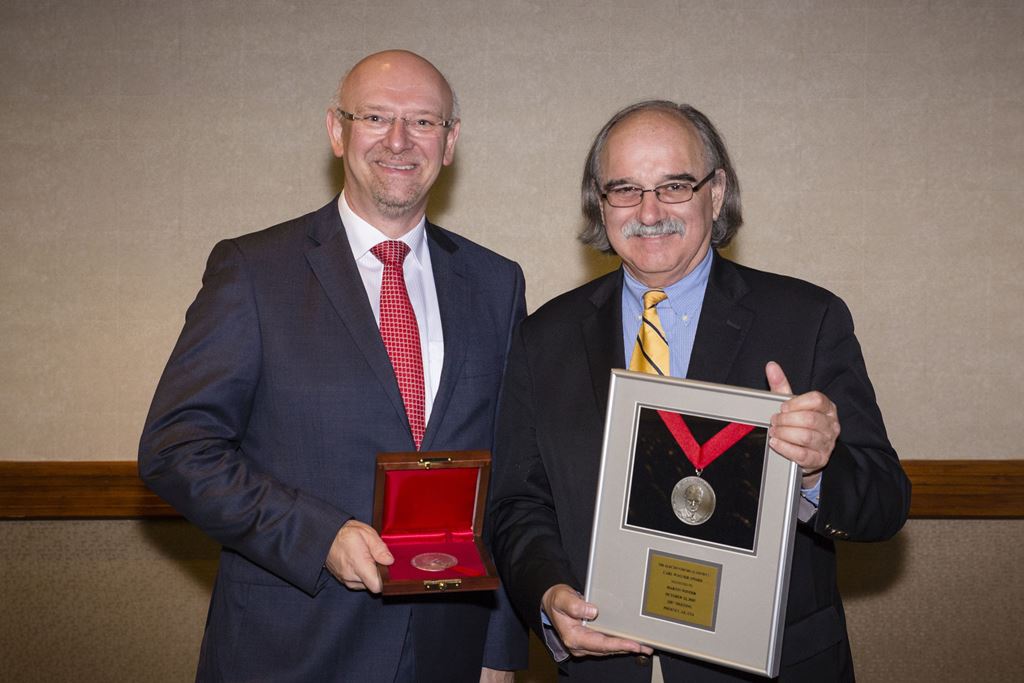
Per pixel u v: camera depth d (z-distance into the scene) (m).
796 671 1.61
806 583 1.65
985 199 3.22
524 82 3.20
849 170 3.22
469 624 1.91
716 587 1.44
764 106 3.21
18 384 3.19
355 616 1.79
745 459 1.44
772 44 3.19
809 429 1.38
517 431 1.90
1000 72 3.19
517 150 3.22
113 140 3.15
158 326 3.20
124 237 3.18
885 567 3.36
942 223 3.23
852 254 3.25
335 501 1.79
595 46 3.19
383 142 1.85
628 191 1.71
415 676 1.83
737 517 1.44
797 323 1.70
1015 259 3.24
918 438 3.29
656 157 1.69
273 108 3.17
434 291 1.99
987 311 3.25
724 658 1.43
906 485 1.67
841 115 3.21
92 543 3.28
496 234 3.25
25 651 3.28
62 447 3.21
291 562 1.65
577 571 1.72
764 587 1.41
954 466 3.26
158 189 3.17
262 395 1.82
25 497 3.19
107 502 3.21
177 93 3.15
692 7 3.18
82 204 3.16
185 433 1.72
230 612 1.82
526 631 2.05
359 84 1.90
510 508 1.87
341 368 1.81
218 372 1.77
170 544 3.29
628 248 1.72
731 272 1.81
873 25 3.18
